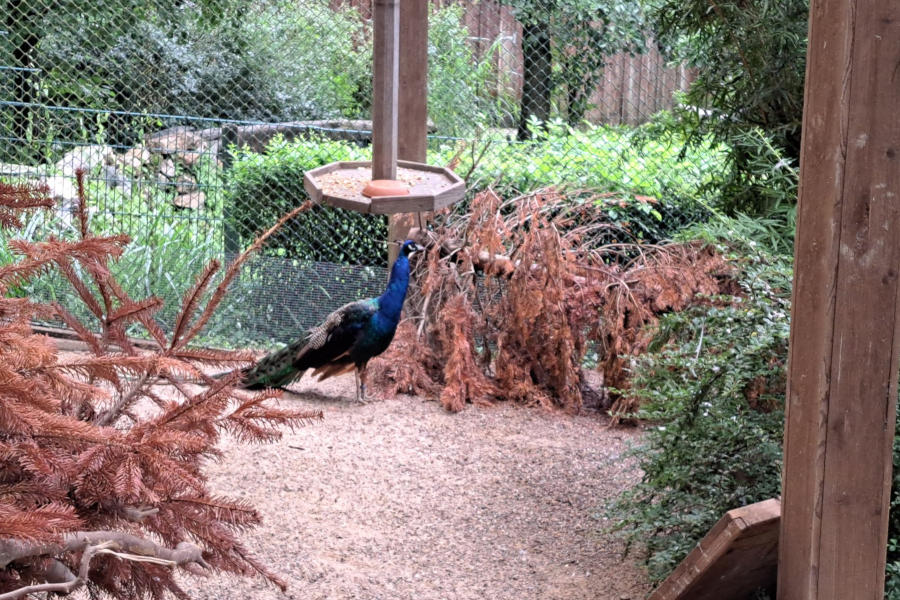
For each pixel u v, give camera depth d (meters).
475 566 4.18
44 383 2.17
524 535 4.49
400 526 4.54
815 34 2.88
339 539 4.37
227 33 9.93
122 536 2.17
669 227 7.36
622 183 7.39
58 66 9.76
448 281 6.40
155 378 2.80
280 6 10.05
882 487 2.94
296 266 6.97
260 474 5.02
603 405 6.23
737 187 6.98
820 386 2.90
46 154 8.18
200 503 2.41
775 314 4.04
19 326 2.19
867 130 2.78
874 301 2.85
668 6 6.87
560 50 9.06
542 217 6.19
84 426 2.05
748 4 6.42
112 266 6.91
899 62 2.75
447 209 6.76
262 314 6.96
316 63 10.11
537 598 3.90
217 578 3.89
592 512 4.40
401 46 6.68
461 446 5.56
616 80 9.09
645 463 4.22
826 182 2.87
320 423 5.78
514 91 9.89
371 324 5.64
